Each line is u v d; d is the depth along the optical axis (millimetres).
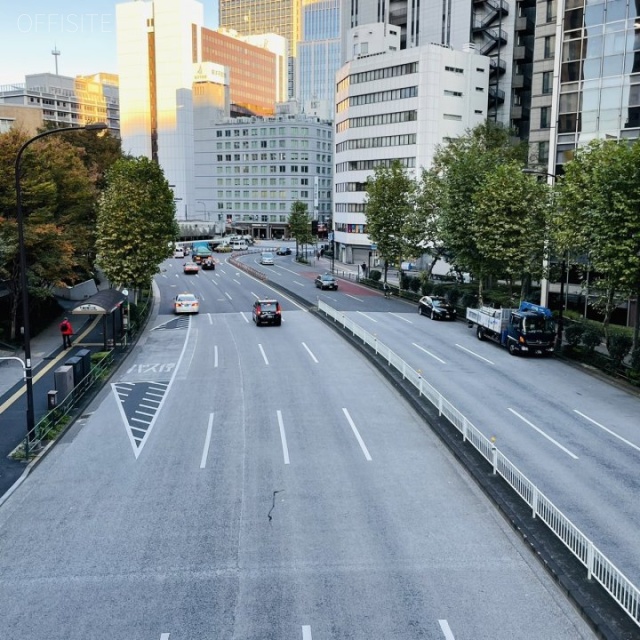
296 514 16094
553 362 33531
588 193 30922
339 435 21922
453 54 88625
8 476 18828
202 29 172500
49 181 38312
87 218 48969
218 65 162875
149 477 18625
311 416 24047
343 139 100250
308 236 107000
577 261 38719
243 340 39344
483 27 96125
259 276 75875
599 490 17375
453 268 54250
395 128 91750
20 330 40094
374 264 95562
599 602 11938
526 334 33969
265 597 12555
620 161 27906
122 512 16406
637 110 41969
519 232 40750
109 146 64812
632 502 16641
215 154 161375
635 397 27094
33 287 37344
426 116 88125
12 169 35719
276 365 32438
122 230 42375
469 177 46094
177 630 11594
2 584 13195
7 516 16328
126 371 31734
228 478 18406
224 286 68812
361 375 30266
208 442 21406
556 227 37031
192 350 36625
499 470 17844
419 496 17094
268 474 18641
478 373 30797
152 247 43250
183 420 23844
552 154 46656
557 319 40219
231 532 15203
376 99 93688
